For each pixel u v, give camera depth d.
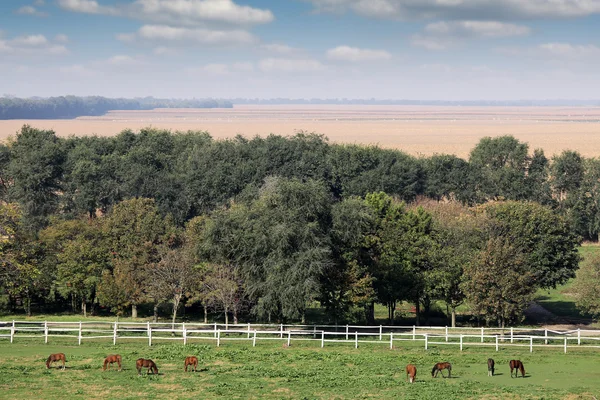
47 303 75.75
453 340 54.62
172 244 72.50
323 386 38.34
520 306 57.22
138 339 52.22
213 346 49.88
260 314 55.50
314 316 69.19
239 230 56.47
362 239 63.75
